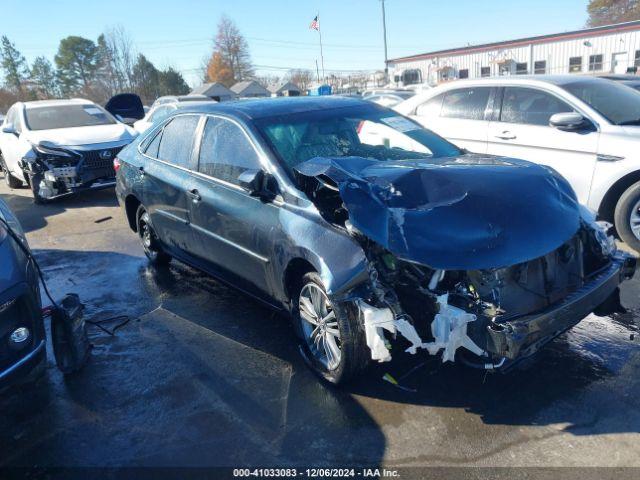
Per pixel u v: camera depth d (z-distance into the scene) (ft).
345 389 11.14
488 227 9.38
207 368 12.31
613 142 17.66
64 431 10.41
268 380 11.68
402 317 9.55
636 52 92.79
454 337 9.15
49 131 31.22
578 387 10.74
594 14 176.65
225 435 9.99
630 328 13.03
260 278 12.79
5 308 9.86
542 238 9.59
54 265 20.31
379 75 171.94
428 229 9.33
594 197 18.31
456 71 117.70
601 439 9.24
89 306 16.22
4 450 10.00
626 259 11.30
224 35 272.51
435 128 22.85
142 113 49.44
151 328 14.47
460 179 10.28
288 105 14.66
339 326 10.33
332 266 10.14
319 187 11.93
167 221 16.31
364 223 9.86
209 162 14.37
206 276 18.13
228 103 15.28
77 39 248.93
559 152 18.99
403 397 10.75
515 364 9.88
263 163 12.60
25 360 10.07
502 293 9.64
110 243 22.77
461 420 9.96
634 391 10.52
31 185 30.30
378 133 14.24
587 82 20.04
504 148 20.53
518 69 108.17
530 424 9.74
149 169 16.98
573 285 10.68
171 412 10.77
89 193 33.47
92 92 219.00
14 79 248.32
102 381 12.04
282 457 9.35
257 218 12.33
